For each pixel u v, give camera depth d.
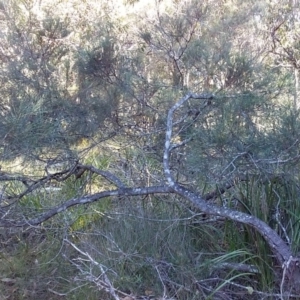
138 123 4.00
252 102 3.49
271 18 5.62
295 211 3.84
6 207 4.34
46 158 3.91
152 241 4.27
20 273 4.27
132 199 4.67
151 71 4.05
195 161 3.38
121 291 3.90
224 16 4.27
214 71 3.66
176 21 4.00
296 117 3.44
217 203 4.12
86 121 3.85
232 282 3.69
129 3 6.45
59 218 4.68
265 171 3.64
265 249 3.76
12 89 3.61
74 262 4.27
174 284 3.89
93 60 3.83
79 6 6.27
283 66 4.39
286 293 3.51
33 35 3.98
